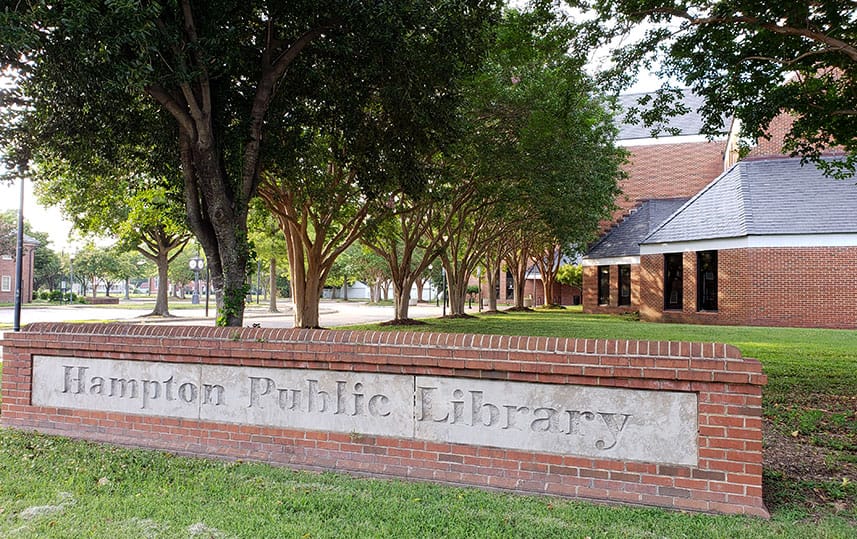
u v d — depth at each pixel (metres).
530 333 17.77
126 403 6.16
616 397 4.58
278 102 9.92
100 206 18.58
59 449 5.84
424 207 21.94
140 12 5.96
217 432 5.77
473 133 14.54
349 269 52.84
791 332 18.25
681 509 4.33
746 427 4.26
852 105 8.92
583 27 9.51
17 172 9.09
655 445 4.47
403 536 3.92
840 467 5.34
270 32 8.66
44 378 6.58
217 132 8.66
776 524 4.05
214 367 5.83
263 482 4.96
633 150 40.50
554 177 17.23
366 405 5.29
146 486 4.87
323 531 3.99
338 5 7.88
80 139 9.20
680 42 9.23
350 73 9.68
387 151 11.05
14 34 5.67
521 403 4.82
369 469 5.17
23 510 4.39
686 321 24.23
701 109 9.91
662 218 33.22
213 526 4.09
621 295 33.09
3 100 7.86
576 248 32.12
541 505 4.42
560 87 11.44
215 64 7.72
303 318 18.08
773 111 8.91
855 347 13.87
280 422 5.56
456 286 28.14
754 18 8.02
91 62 6.90
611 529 3.99
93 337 6.31
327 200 15.90
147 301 70.56
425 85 9.71
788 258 21.55
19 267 17.62
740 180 24.19
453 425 5.01
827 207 21.81
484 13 8.88
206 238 8.79
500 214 21.31
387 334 5.34
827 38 7.56
